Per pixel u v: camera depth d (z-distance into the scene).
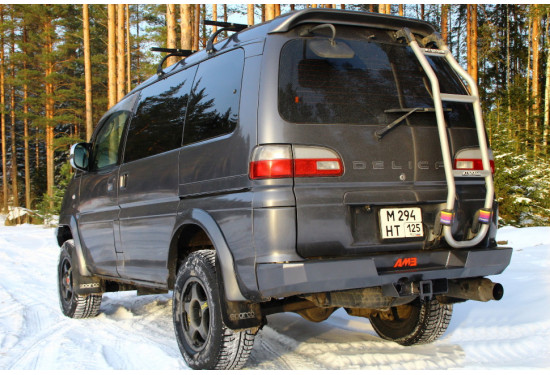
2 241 18.09
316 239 3.06
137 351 4.29
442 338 4.39
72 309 5.70
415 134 3.39
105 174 5.18
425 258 3.25
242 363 3.48
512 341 4.09
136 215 4.52
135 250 4.57
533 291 5.52
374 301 3.30
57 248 15.34
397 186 3.30
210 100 3.77
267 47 3.30
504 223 14.85
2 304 6.78
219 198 3.43
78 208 5.77
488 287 3.38
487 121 16.39
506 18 42.41
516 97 26.12
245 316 3.35
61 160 45.41
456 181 3.51
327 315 4.07
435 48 3.68
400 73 3.51
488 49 33.97
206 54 4.05
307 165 3.09
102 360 4.05
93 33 42.88
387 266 3.15
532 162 16.55
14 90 45.31
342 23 3.43
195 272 3.61
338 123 3.22
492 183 3.46
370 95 3.36
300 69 3.26
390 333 4.34
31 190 48.00
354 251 3.15
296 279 2.92
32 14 38.34
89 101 27.86
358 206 3.19
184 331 3.77
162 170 4.16
